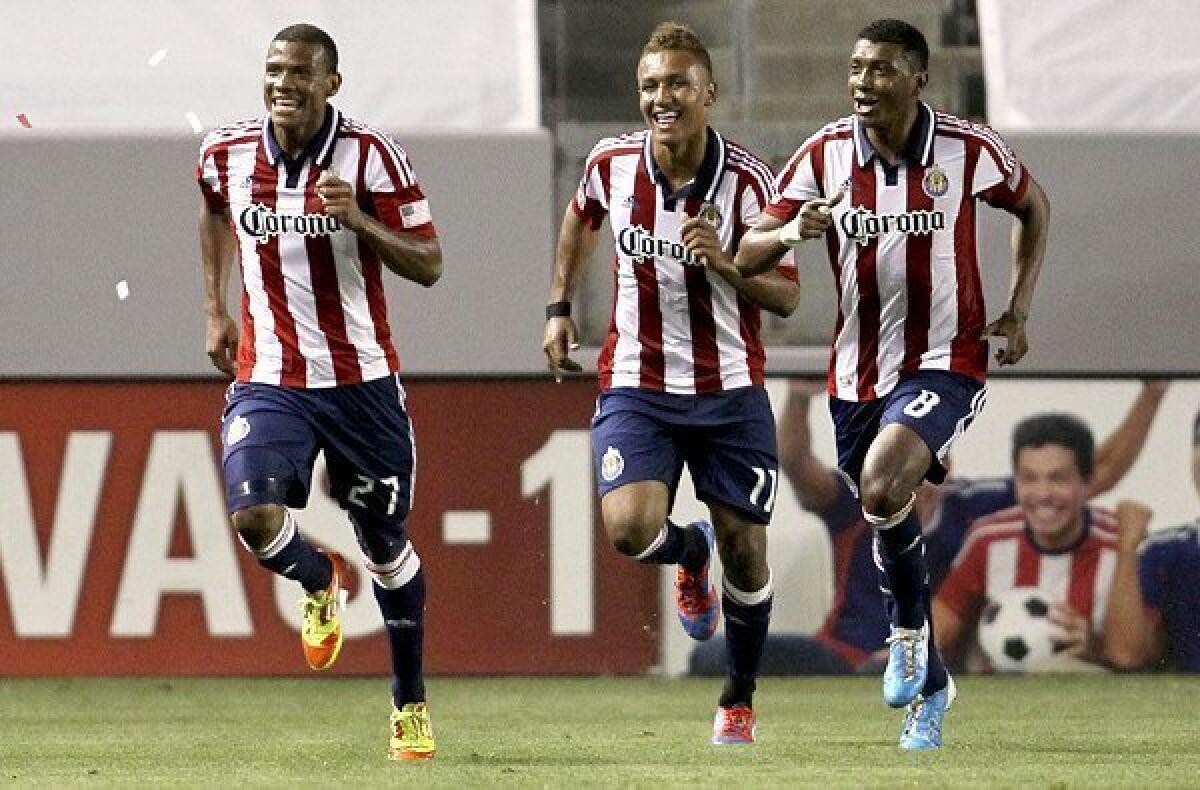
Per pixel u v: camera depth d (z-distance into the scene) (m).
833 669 28.53
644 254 18.62
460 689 28.03
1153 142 30.70
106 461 28.34
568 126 32.94
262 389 17.67
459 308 30.27
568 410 28.83
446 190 30.33
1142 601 28.64
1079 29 33.28
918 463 18.02
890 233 18.64
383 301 18.00
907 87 18.28
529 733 21.97
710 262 17.81
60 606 28.28
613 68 34.00
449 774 16.98
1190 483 28.70
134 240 30.12
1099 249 30.64
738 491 18.75
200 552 28.39
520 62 32.34
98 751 20.06
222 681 29.45
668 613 28.77
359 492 17.94
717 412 18.70
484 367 30.28
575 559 28.69
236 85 32.19
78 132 30.11
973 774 16.89
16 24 32.75
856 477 19.81
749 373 18.84
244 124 17.95
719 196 18.61
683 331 18.67
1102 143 30.70
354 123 17.73
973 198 18.75
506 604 28.66
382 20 32.88
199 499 28.42
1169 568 28.61
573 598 28.69
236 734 22.20
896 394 18.62
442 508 28.66
